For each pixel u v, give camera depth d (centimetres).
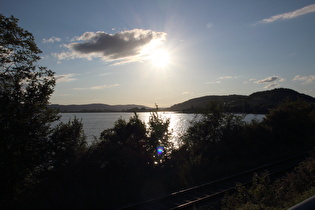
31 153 1123
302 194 835
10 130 1073
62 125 1277
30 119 1154
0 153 1045
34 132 1141
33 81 1203
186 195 1158
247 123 2408
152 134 1669
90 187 1219
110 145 1476
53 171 1177
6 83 1156
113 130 1691
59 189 1152
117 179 1317
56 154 1194
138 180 1354
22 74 1186
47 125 1220
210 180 1403
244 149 2098
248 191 922
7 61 1157
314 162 1075
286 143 2500
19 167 1066
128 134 1644
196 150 1988
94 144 1488
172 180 1398
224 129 2266
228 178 1380
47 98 1209
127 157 1422
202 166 1603
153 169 1529
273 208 747
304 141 2619
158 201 1079
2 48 1154
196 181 1388
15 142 1085
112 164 1348
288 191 941
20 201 1061
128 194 1162
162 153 1658
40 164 1157
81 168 1268
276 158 1961
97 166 1308
